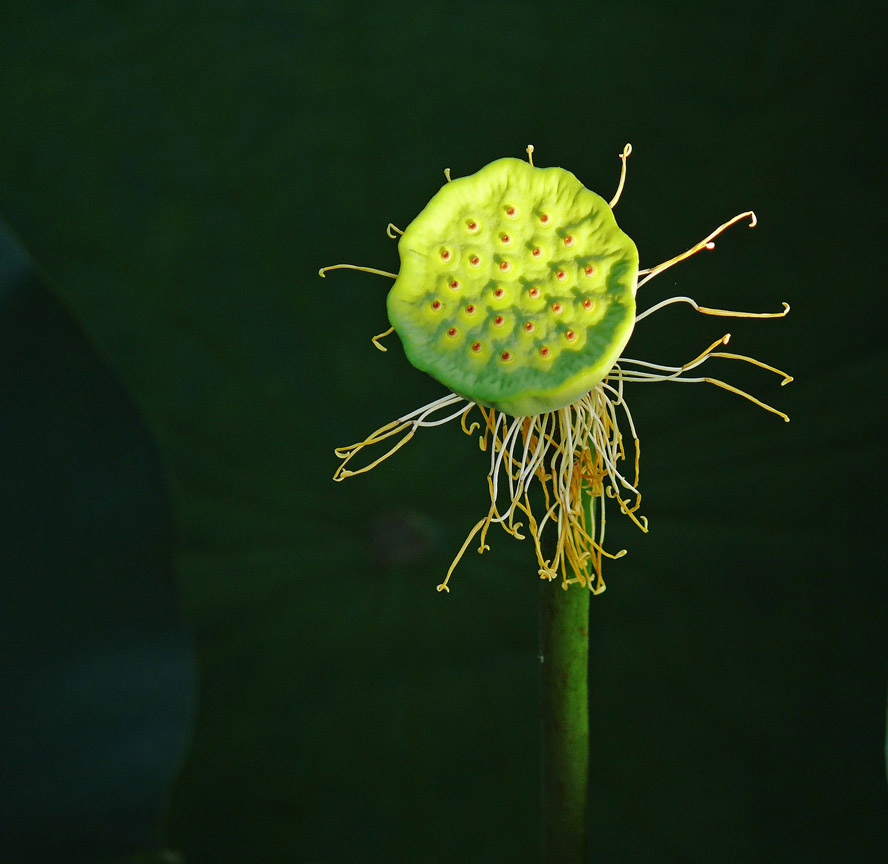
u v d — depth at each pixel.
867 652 1.30
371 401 1.28
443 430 1.28
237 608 1.36
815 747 1.33
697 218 1.12
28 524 0.94
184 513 1.30
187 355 1.24
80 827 0.95
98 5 1.08
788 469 1.23
